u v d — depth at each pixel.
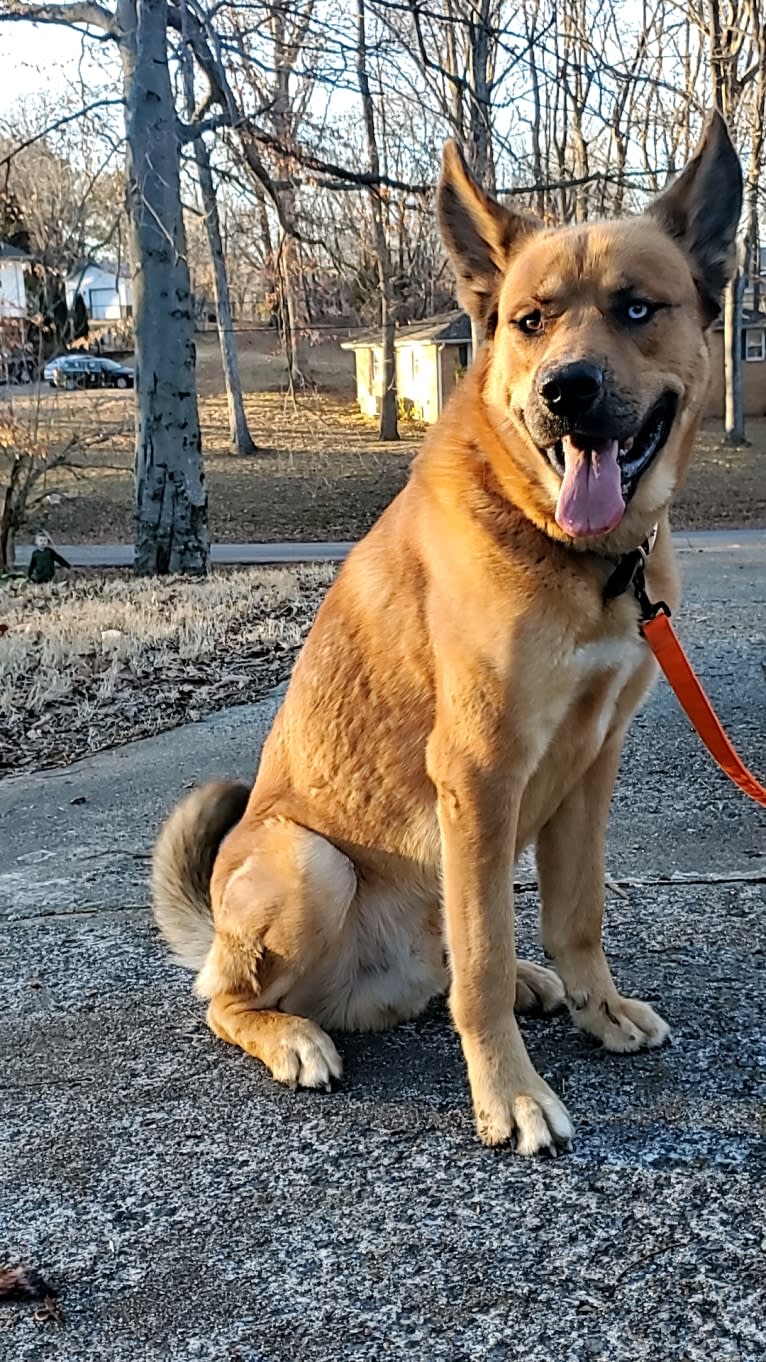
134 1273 0.83
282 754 1.13
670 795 1.64
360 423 12.66
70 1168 0.94
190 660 2.75
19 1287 0.82
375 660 1.04
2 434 6.04
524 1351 0.75
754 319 12.53
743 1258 0.81
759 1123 0.94
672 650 0.99
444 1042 1.09
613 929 1.25
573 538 0.94
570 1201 0.87
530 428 0.94
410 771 1.03
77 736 2.21
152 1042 1.11
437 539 0.99
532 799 1.01
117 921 1.37
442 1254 0.83
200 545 4.69
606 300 0.99
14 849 1.63
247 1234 0.86
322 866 1.05
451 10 5.29
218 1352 0.77
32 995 1.20
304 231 5.22
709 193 1.05
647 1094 0.98
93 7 4.18
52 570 5.69
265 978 1.07
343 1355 0.76
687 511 8.51
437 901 1.08
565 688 0.95
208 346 16.53
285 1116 0.99
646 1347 0.75
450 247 1.10
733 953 1.19
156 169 4.21
